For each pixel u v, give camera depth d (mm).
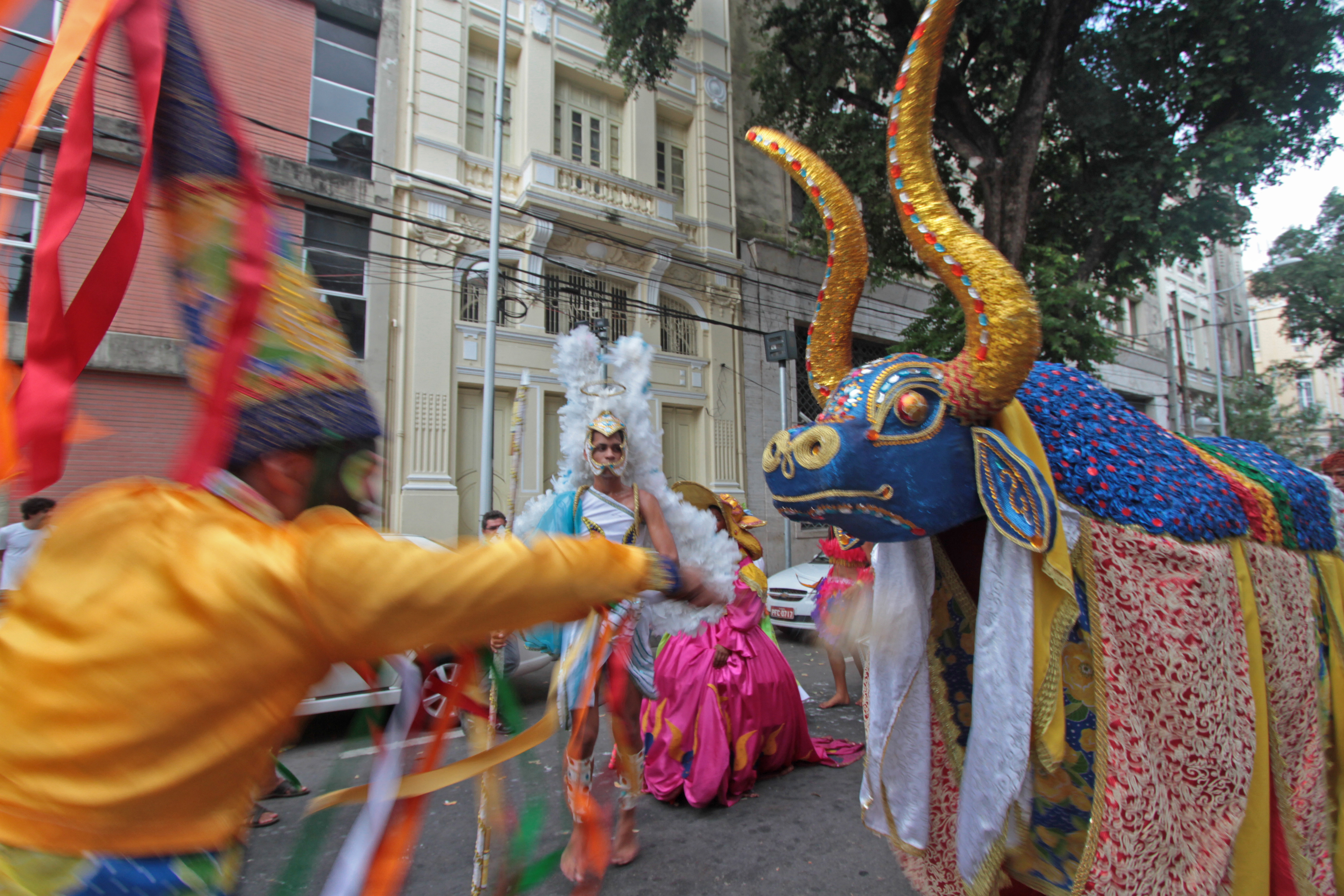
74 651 790
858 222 2148
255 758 867
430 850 3086
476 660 1229
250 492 917
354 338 10242
